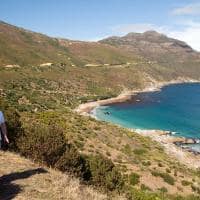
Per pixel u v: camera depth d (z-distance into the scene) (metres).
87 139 54.06
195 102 197.75
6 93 132.12
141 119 133.75
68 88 184.25
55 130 20.69
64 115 73.44
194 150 86.19
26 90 156.00
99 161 22.44
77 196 11.73
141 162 49.25
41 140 19.75
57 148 19.61
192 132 110.69
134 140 69.12
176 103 188.75
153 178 40.84
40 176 12.80
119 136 67.31
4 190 10.91
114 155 49.41
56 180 12.68
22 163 14.30
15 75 175.50
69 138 50.31
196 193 39.34
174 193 37.38
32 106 111.88
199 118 140.25
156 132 105.69
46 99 148.38
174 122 129.75
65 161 19.61
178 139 96.12
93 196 12.50
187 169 55.97
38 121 56.03
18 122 23.20
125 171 40.56
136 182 36.66
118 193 18.67
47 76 191.25
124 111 149.88
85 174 20.95
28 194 10.88
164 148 78.81
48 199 10.87
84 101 165.50
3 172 12.61
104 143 55.75
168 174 44.00
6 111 24.00
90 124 69.50
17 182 11.78
